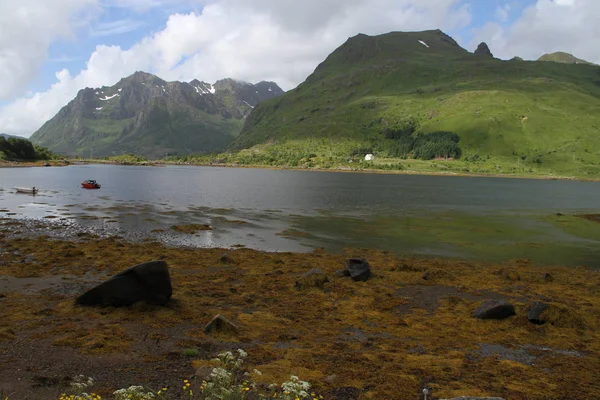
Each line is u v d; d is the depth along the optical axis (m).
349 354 17.45
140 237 45.28
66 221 53.69
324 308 24.19
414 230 56.34
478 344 19.67
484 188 158.25
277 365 15.89
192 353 16.48
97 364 15.10
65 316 20.19
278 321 21.56
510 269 35.97
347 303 25.19
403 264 34.72
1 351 15.71
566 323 22.27
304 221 61.19
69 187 107.31
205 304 23.69
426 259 40.06
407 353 18.06
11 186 106.06
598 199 120.88
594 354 18.94
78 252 34.28
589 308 25.61
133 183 133.00
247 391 13.30
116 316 20.55
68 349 16.27
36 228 47.81
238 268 33.00
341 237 49.94
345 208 78.75
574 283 32.31
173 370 14.95
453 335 20.75
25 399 12.17
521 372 16.50
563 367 17.27
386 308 24.59
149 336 18.25
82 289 24.98
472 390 14.55
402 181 192.38
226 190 115.12
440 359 17.52
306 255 38.97
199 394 13.00
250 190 116.94
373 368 16.06
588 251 46.00
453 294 28.23
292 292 27.16
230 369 15.12
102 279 27.58
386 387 14.48
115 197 87.06
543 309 22.97
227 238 47.03
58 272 28.88
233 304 24.11
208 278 29.59
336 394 13.79
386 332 20.80
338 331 20.59
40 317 19.89
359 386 14.46
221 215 65.19
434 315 23.78
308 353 17.36
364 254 41.00
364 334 20.38
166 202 80.88
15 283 25.73
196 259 35.31
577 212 85.06
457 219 68.31
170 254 36.59
